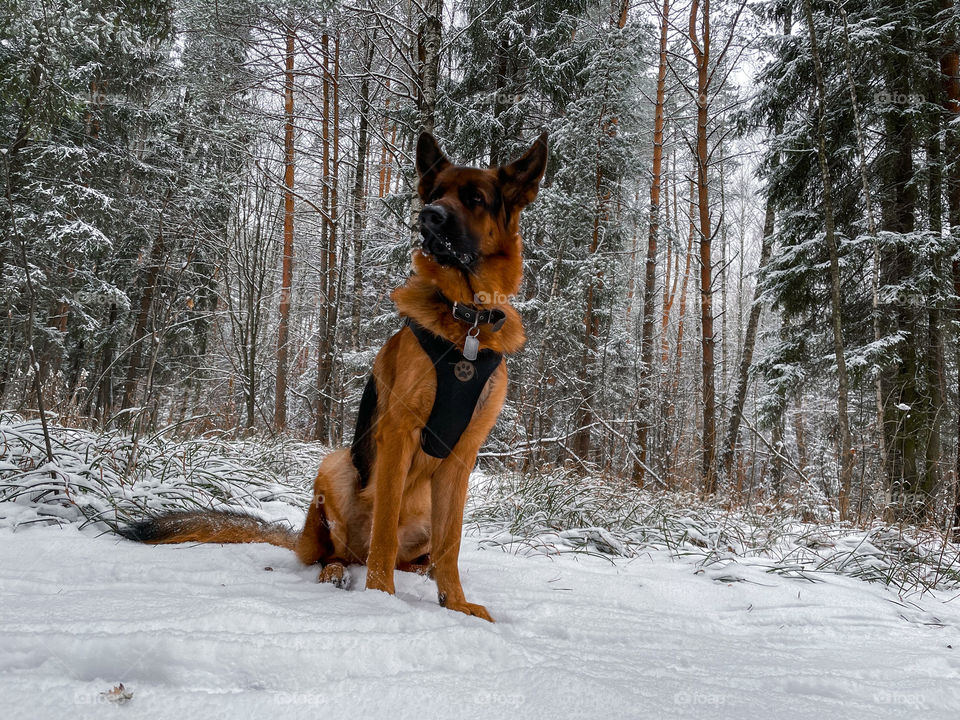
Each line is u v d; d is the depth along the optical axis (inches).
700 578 147.3
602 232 626.8
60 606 71.9
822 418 597.9
